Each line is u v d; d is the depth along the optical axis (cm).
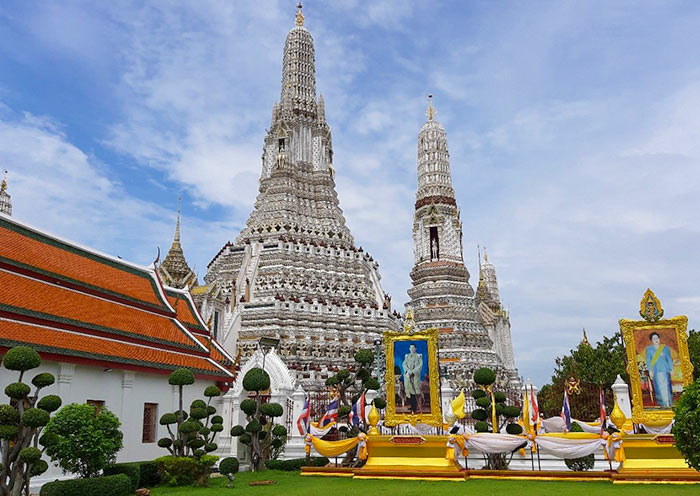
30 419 1828
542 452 3086
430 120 9250
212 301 6044
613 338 5856
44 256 2984
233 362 4128
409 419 3075
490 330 10631
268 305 6219
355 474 2808
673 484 2442
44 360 2425
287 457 3566
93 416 2231
